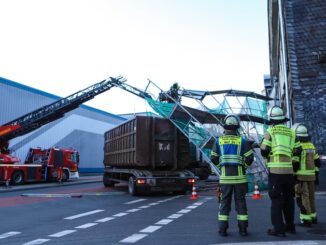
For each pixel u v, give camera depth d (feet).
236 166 22.97
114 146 68.13
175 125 55.36
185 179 54.39
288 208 23.22
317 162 27.63
